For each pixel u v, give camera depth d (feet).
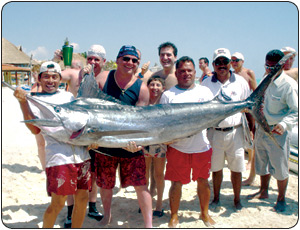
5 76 93.15
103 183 11.92
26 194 14.80
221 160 13.62
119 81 11.84
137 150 10.67
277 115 13.60
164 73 15.26
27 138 27.68
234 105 11.75
